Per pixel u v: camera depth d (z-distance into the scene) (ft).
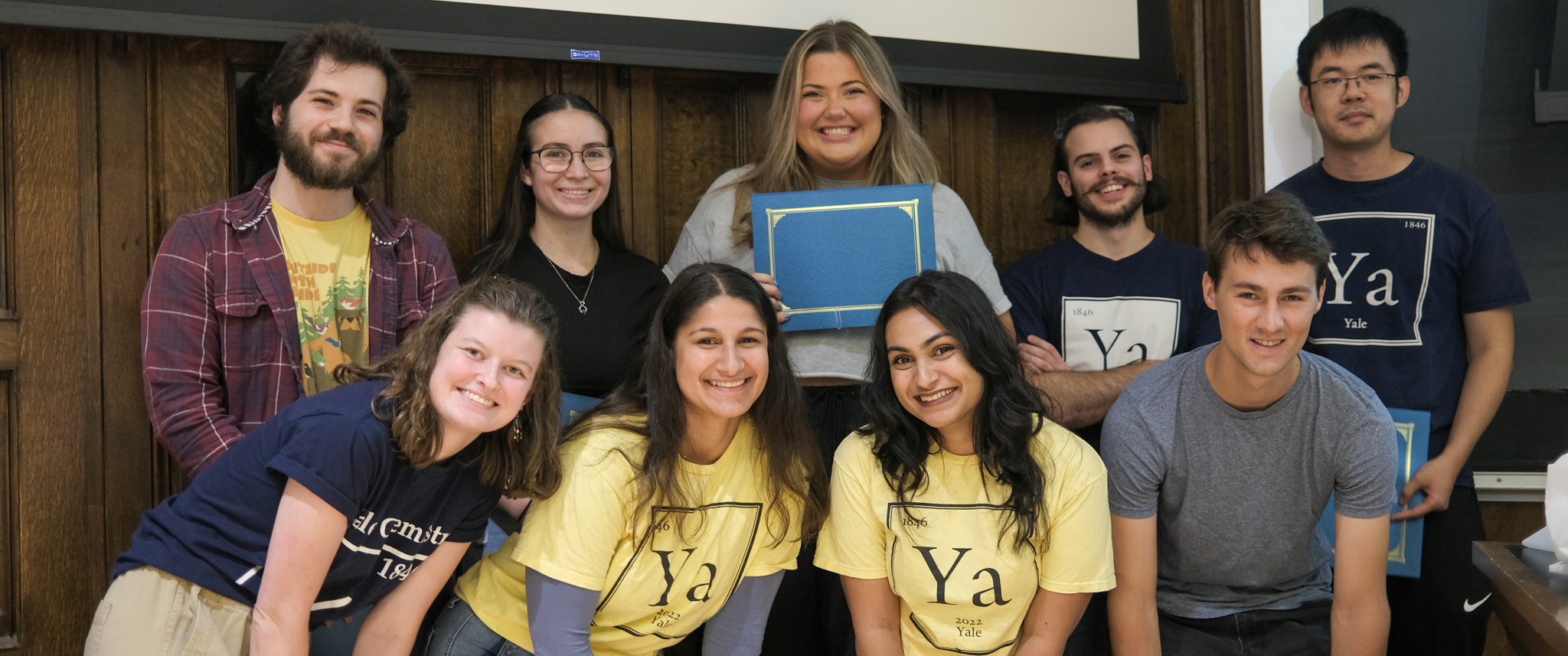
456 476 4.58
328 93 5.43
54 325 5.87
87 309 5.94
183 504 4.52
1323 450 5.28
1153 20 8.63
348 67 5.48
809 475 5.24
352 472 4.21
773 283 6.21
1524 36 8.28
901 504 5.16
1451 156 8.38
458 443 4.44
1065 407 6.57
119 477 6.03
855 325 6.27
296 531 4.17
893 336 5.03
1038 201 8.54
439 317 4.40
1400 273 7.02
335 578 4.49
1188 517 5.55
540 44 6.76
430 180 6.80
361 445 4.24
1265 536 5.50
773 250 6.31
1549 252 8.29
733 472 5.08
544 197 6.36
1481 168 8.36
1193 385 5.45
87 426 5.95
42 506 5.85
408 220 5.98
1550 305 8.26
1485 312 6.93
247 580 4.35
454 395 4.27
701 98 7.54
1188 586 5.81
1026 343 7.14
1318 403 5.27
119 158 6.01
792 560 5.33
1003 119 8.37
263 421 5.41
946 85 7.86
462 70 6.83
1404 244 7.02
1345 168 7.28
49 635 5.87
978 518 5.12
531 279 6.36
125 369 6.04
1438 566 6.77
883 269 6.30
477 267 6.45
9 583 5.79
